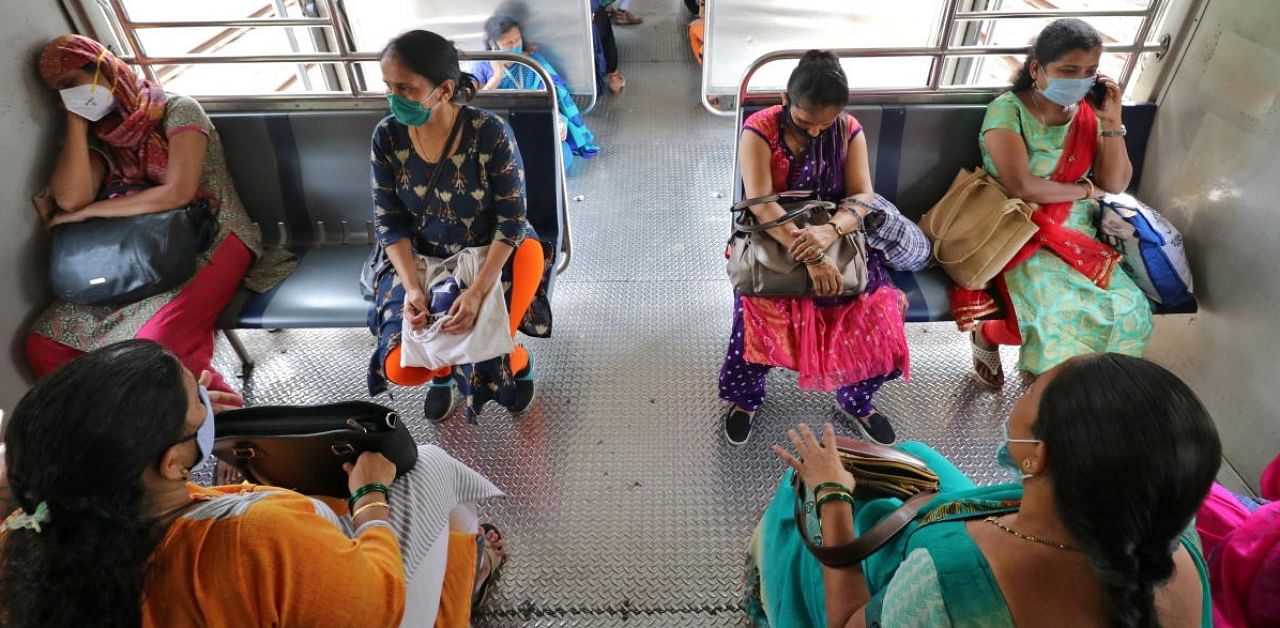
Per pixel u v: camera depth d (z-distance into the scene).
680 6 6.02
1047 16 2.43
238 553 1.04
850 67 3.44
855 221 2.20
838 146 2.23
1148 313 2.33
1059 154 2.36
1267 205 2.18
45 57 2.18
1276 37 2.12
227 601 1.03
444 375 2.38
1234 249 2.32
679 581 2.07
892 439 2.47
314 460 1.52
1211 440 0.83
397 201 2.27
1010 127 2.34
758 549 1.70
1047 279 2.34
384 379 2.31
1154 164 2.67
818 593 1.42
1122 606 0.87
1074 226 2.42
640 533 2.20
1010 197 2.41
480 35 3.42
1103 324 2.29
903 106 2.55
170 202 2.33
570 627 1.97
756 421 2.56
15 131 2.27
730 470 2.40
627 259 3.30
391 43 1.91
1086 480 0.85
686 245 3.38
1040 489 0.96
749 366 2.33
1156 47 2.55
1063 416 0.88
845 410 2.51
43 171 2.38
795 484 1.59
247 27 2.46
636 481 2.36
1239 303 2.32
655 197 3.71
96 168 2.38
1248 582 1.37
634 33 5.58
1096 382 0.87
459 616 1.67
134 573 0.96
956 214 2.43
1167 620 1.00
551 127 2.52
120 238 2.24
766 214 2.20
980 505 1.13
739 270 2.20
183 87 3.54
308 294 2.48
